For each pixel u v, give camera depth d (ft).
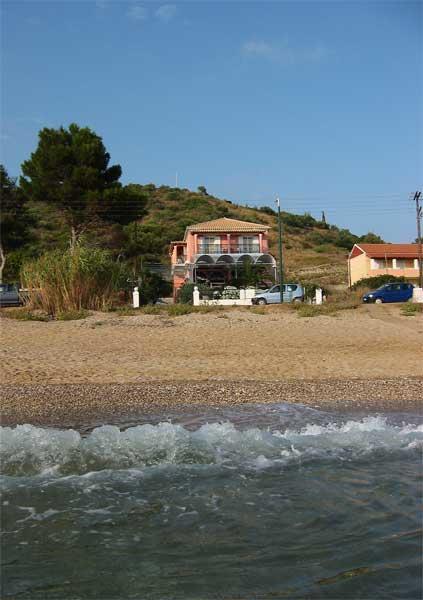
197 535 20.38
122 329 81.05
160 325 84.23
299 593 16.44
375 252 195.00
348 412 40.29
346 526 20.90
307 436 32.71
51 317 91.50
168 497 23.93
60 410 40.40
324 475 26.48
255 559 18.54
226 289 136.98
